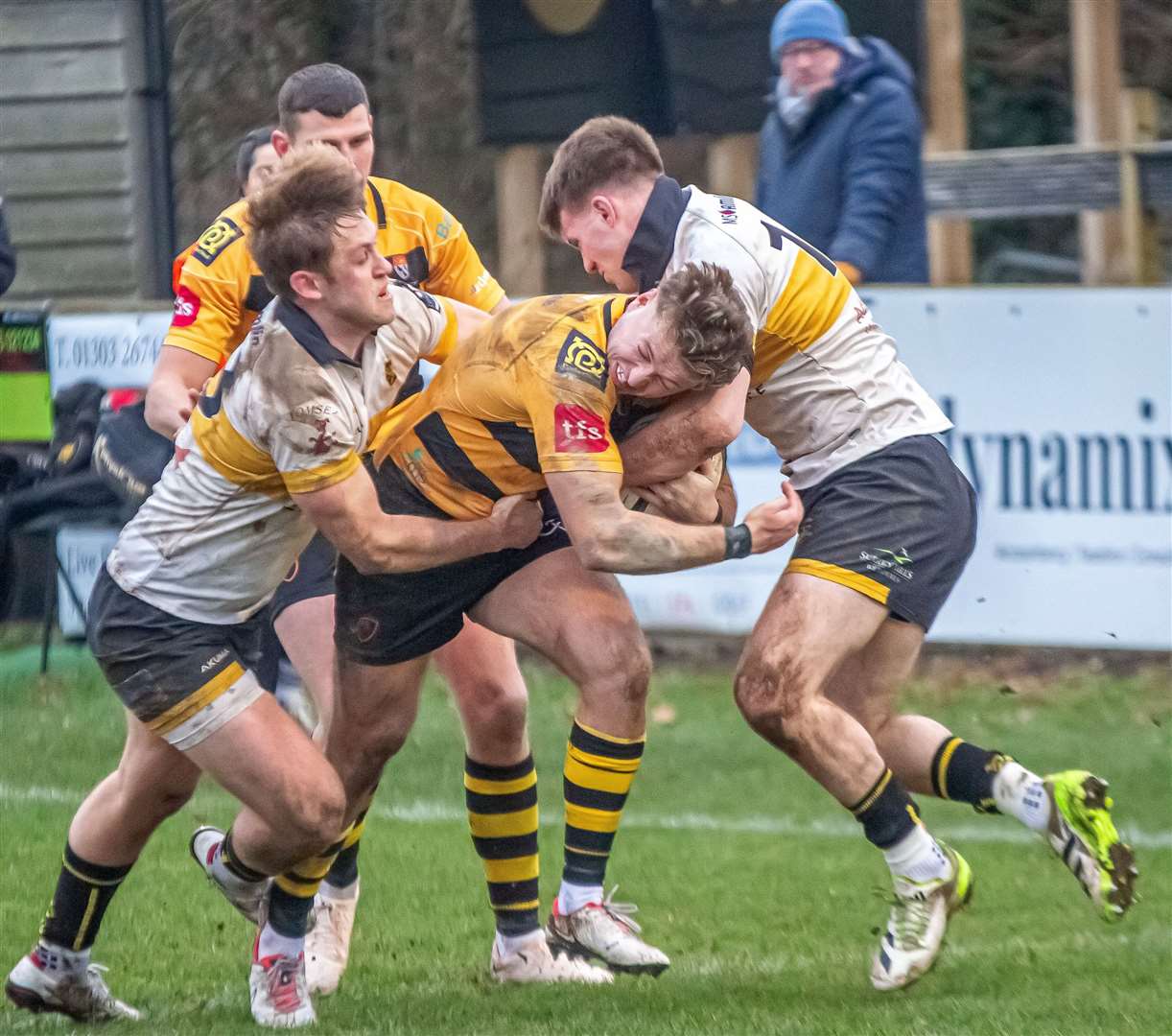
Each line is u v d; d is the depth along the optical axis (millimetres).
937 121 34719
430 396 15109
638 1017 14383
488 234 47562
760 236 15250
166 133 36750
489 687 15977
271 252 13438
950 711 27547
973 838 22219
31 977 15055
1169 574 27141
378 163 48531
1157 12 46906
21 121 36625
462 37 47406
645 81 36531
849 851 21422
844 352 15539
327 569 17500
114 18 36156
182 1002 15812
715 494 14875
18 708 27859
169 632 14070
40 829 21812
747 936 17969
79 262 37000
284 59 48250
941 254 35188
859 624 15148
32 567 31750
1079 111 35250
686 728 27141
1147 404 27062
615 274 15422
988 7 47281
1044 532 27641
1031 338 27391
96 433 28922
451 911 18953
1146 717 27000
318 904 16484
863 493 15383
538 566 15102
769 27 35219
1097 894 15508
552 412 14211
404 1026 14266
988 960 16609
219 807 23219
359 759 15305
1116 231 34031
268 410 13523
